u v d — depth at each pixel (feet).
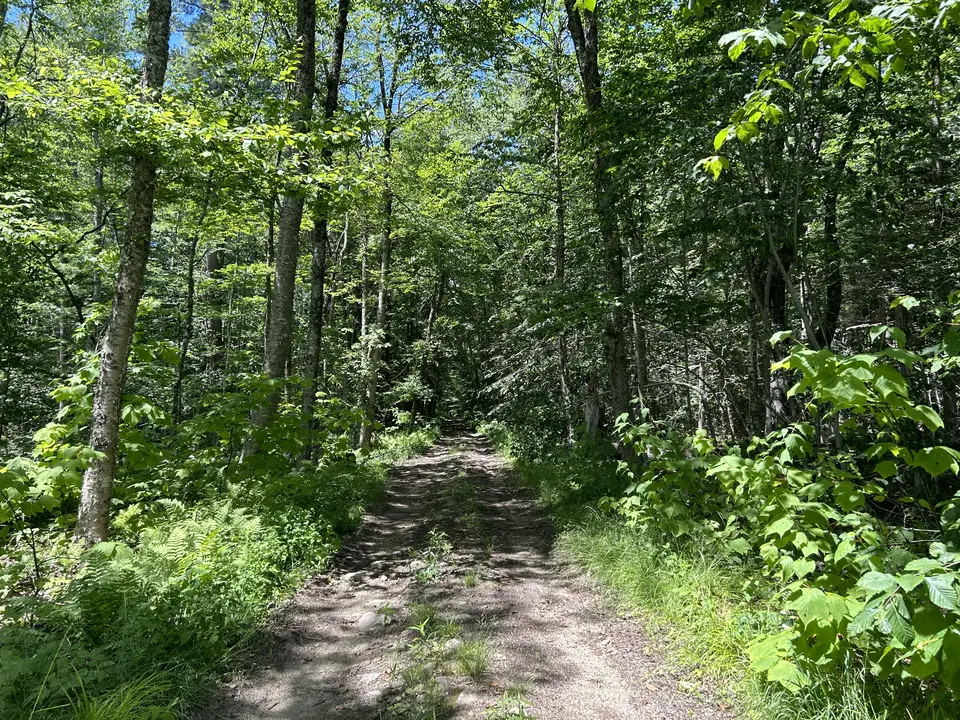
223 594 14.58
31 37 44.83
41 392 45.96
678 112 21.76
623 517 21.49
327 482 30.22
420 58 40.27
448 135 61.98
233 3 40.73
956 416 21.39
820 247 25.91
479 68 40.32
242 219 41.86
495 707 11.07
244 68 34.14
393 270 60.95
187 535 17.02
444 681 12.19
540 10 41.78
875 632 8.96
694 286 31.50
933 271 24.32
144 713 9.86
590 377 44.60
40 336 43.62
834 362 8.39
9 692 9.50
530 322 30.53
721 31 20.56
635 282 31.27
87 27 49.75
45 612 11.87
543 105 42.98
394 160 47.91
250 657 13.43
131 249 18.71
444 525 26.17
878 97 22.27
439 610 16.15
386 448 56.29
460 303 88.79
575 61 44.24
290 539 19.89
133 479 23.35
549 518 27.37
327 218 31.53
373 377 56.65
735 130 10.15
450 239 56.08
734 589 14.76
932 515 15.02
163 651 12.12
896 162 25.73
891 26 8.52
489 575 19.25
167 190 23.11
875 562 8.30
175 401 35.99
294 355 59.67
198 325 75.36
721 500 17.33
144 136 17.43
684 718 10.66
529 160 42.73
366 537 25.12
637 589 15.93
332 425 35.42
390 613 16.05
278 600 16.58
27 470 14.55
